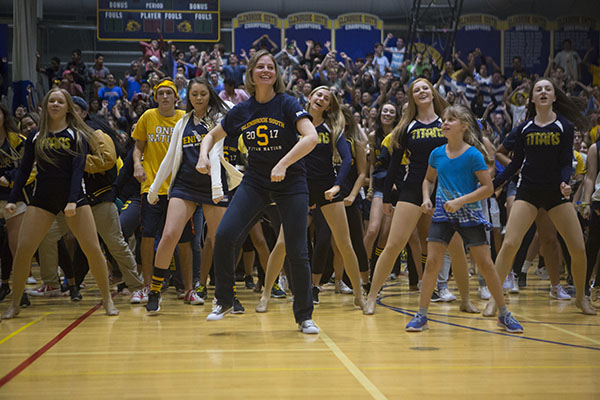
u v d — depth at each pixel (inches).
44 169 172.7
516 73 629.3
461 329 154.3
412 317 175.5
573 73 656.4
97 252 177.6
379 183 237.3
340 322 165.9
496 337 143.1
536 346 131.9
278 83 144.3
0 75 546.0
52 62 556.4
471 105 548.1
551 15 675.4
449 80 580.4
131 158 210.4
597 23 674.8
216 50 547.2
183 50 626.2
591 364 114.1
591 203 212.1
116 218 209.6
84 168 174.1
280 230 185.2
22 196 187.2
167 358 119.8
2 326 162.9
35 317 178.9
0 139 206.2
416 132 181.0
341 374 106.2
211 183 184.9
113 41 633.0
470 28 663.1
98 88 530.9
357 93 518.9
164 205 213.0
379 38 677.9
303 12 668.1
